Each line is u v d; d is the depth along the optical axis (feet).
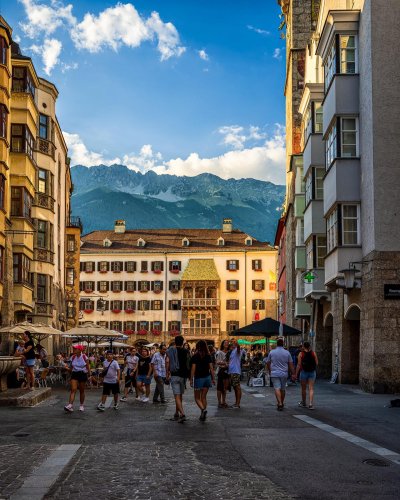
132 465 33.55
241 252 351.25
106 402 76.69
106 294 353.10
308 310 146.72
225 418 55.88
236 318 346.74
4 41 110.01
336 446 39.47
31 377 82.43
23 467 33.01
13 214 127.24
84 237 372.99
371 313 84.23
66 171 199.00
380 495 27.14
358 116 92.94
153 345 235.40
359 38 93.20
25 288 128.47
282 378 63.46
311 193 121.19
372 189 85.05
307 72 149.69
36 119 145.59
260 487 28.63
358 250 91.20
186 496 27.02
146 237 371.97
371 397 76.48
